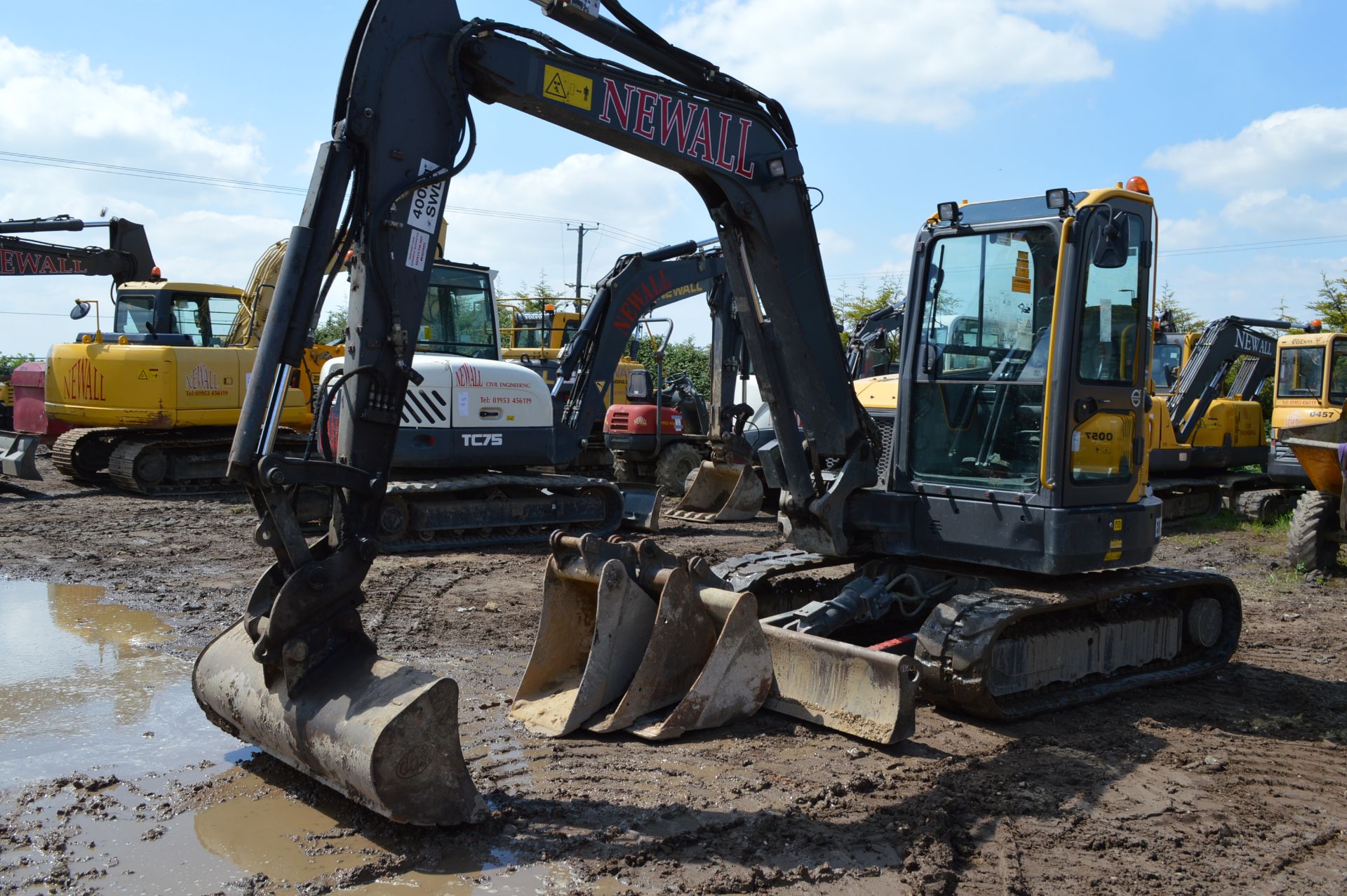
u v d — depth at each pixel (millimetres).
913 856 4199
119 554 10539
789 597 7695
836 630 6535
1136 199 6438
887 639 7242
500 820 4379
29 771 4883
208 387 15070
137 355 14656
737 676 5730
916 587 6742
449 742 4246
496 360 13523
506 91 4914
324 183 4461
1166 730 6035
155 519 12914
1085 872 4160
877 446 6801
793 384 6438
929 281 6715
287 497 4398
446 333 13508
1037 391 6172
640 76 5344
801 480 6629
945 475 6613
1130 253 6457
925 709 6211
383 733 4023
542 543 12164
